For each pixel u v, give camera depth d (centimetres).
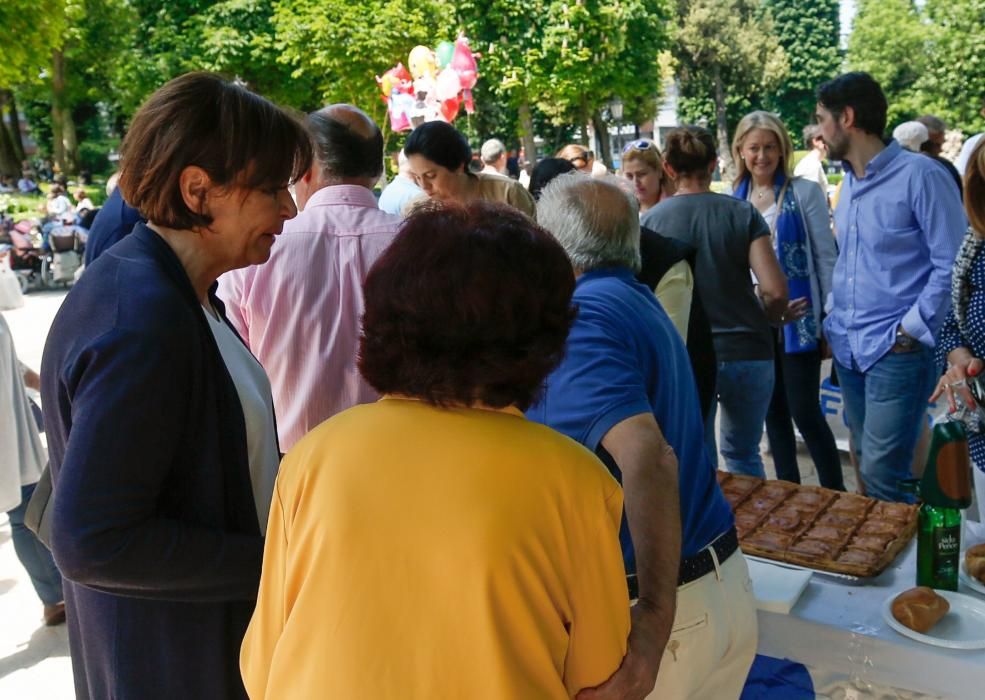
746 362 331
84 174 3012
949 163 470
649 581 131
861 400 338
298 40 2347
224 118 124
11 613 343
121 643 126
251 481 137
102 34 2791
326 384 217
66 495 109
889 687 178
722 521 165
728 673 168
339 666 98
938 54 3691
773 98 5425
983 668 166
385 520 100
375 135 233
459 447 102
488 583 97
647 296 169
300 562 103
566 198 171
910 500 319
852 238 322
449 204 115
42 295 1272
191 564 117
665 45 2855
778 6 5359
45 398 123
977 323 232
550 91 2652
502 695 96
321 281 216
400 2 2281
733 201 327
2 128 3098
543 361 109
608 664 108
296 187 245
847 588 197
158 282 120
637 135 3297
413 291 105
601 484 106
